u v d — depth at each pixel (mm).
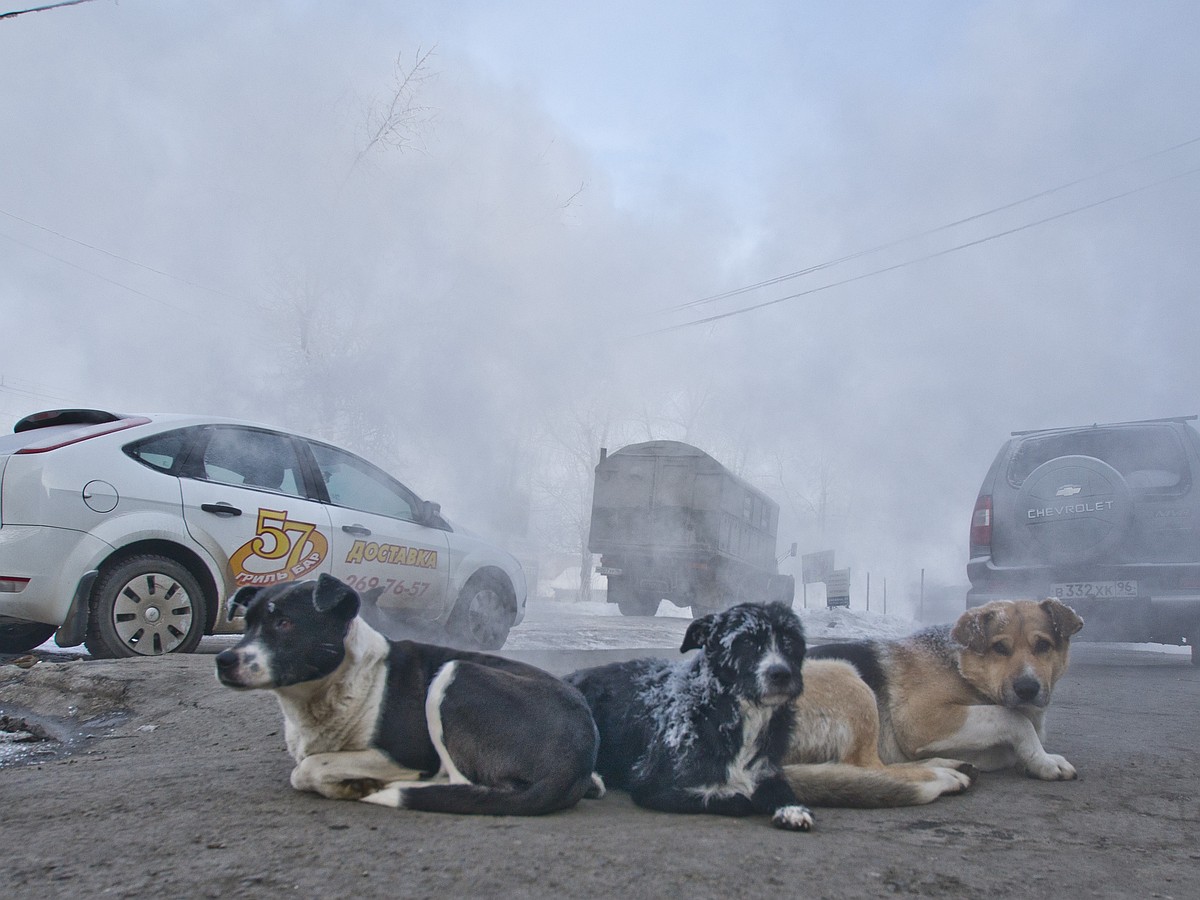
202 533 5379
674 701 2934
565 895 1891
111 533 5023
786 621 2846
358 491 6371
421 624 6664
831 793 2883
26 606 4812
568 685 2883
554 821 2525
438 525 6824
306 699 2729
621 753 3025
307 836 2268
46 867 2029
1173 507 6945
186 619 5348
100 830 2322
